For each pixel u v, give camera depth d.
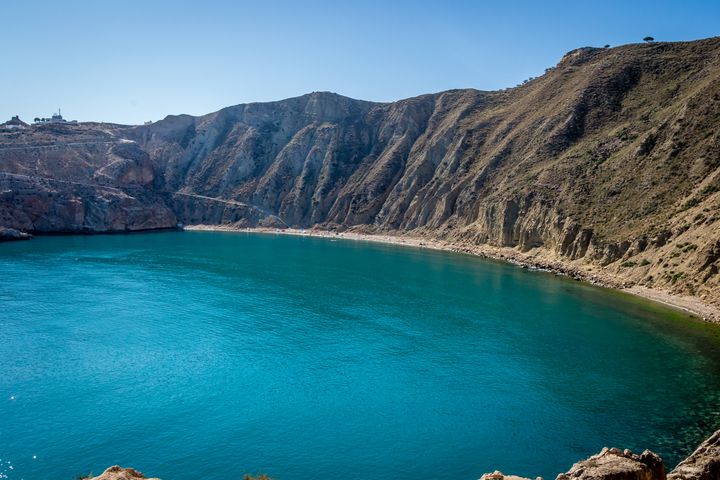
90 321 69.06
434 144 187.25
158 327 67.25
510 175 142.62
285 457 37.88
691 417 43.78
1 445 38.34
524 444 40.09
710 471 28.06
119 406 44.72
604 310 75.94
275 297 85.25
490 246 135.12
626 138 121.81
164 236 172.25
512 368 54.72
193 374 52.00
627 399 47.28
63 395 46.53
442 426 42.59
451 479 35.81
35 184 164.00
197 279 98.62
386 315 74.81
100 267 108.00
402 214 179.25
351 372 53.41
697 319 70.06
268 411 44.59
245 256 129.12
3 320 68.44
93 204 173.62
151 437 39.91
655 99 130.12
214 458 37.44
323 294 87.75
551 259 110.88
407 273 106.81
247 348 60.03
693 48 141.75
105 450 38.03
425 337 64.88
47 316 70.81
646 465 26.02
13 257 116.38
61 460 36.66
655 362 55.84
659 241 89.06
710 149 96.25
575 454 38.75
